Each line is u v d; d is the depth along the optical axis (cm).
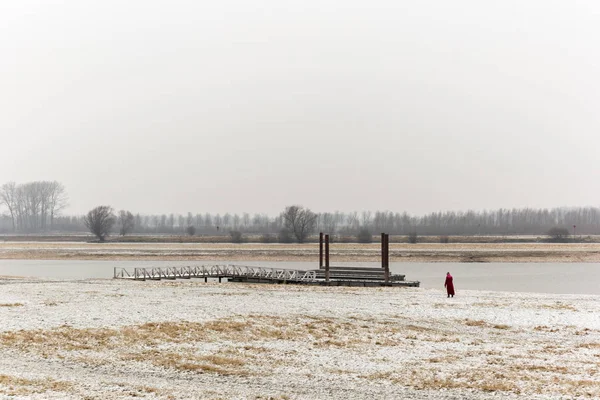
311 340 3356
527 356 3031
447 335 3575
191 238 18712
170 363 2764
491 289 7181
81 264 11488
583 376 2628
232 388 2384
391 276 6788
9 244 16812
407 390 2411
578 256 12719
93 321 3697
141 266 10825
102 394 2217
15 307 4231
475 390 2412
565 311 4434
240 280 7125
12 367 2631
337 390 2397
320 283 6562
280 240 17750
